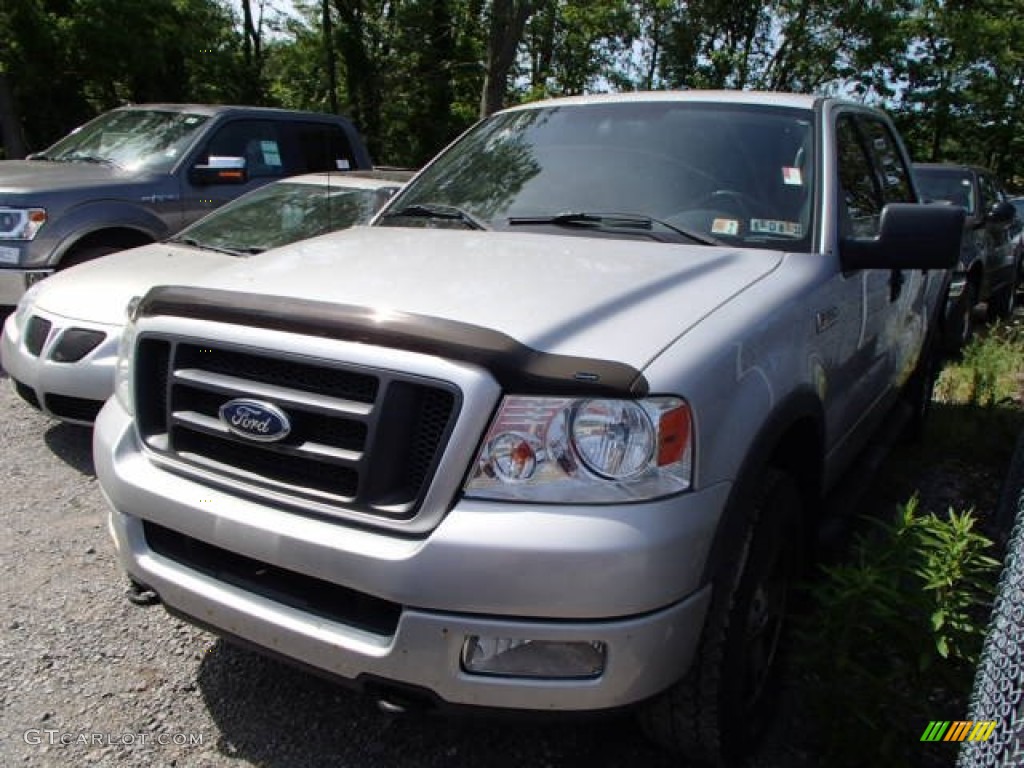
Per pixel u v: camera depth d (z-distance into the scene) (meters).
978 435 5.34
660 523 1.93
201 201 7.21
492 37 15.26
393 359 2.00
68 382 4.44
